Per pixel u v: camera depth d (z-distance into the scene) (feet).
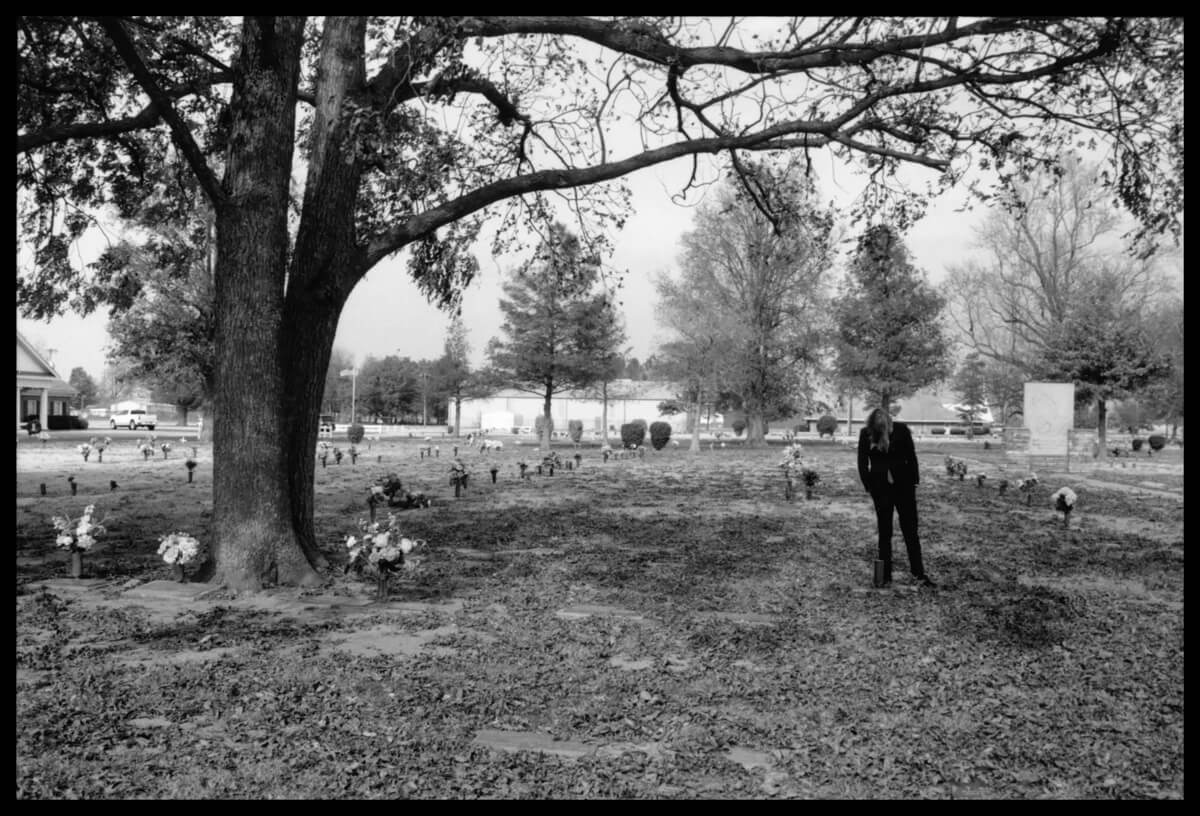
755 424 141.90
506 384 133.18
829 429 201.98
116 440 149.59
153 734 14.06
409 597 25.59
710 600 25.36
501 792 11.96
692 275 131.85
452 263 37.76
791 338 135.33
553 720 14.88
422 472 81.71
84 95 35.32
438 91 28.94
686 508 51.44
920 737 14.16
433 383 210.59
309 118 38.47
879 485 28.07
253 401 26.94
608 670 17.92
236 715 14.96
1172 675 17.72
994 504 54.85
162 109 24.52
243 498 26.91
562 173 28.55
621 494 60.39
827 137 31.32
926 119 32.14
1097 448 118.42
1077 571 30.53
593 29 27.84
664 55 28.27
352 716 14.97
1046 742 13.99
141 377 129.08
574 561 32.24
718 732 14.29
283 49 27.07
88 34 32.55
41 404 177.78
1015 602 25.12
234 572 26.63
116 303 42.68
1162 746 13.83
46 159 38.14
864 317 134.10
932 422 256.32
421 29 24.14
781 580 28.55
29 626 21.62
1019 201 33.14
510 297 128.88
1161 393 131.64
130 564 30.73
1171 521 45.85
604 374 131.13
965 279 141.18
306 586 26.84
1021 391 168.45
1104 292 121.60
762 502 55.47
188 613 23.27
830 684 16.98
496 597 25.64
